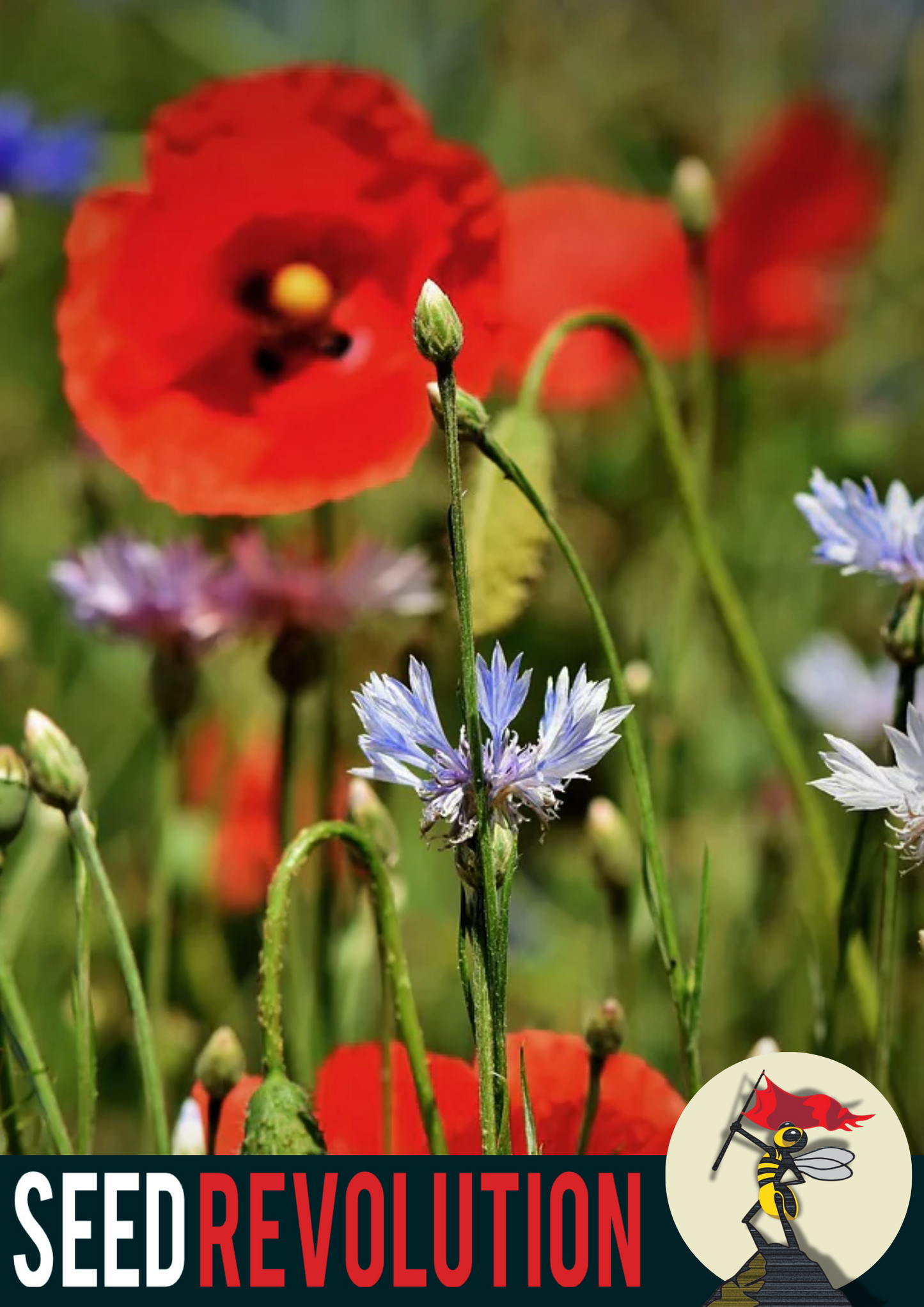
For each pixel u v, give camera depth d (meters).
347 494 0.88
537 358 0.87
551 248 1.10
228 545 1.08
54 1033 1.02
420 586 0.94
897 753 0.79
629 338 0.89
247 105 0.91
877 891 0.89
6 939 0.94
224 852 1.05
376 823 0.84
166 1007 0.99
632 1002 0.91
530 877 1.10
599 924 1.03
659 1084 0.84
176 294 0.91
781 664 1.14
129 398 0.90
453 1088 0.85
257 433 0.89
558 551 1.16
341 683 1.06
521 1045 0.82
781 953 1.00
